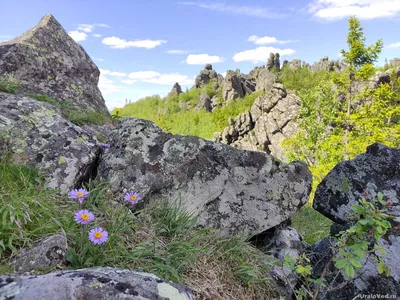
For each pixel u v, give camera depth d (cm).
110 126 648
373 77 3472
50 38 797
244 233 344
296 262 321
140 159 361
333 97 2500
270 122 3647
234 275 288
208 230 330
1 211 240
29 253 217
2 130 355
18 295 168
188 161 363
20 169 310
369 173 323
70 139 375
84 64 848
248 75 11906
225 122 7344
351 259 230
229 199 353
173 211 328
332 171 339
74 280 182
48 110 413
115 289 184
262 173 366
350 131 2375
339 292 289
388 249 285
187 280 256
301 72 11469
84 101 768
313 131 2436
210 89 12369
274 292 293
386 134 2045
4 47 695
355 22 2194
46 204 268
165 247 277
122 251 245
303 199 368
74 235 249
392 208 298
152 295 189
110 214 296
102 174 359
